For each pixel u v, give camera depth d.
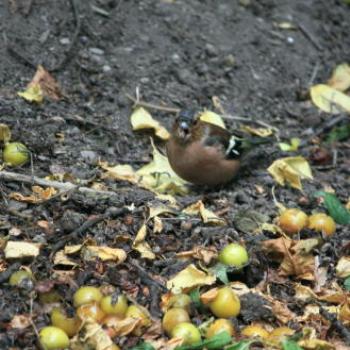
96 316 8.18
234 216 10.95
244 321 8.80
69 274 8.97
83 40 14.04
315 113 14.65
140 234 9.62
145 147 12.61
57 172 11.14
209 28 15.32
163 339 8.27
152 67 14.17
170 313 8.32
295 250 9.79
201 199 11.24
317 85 15.04
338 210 11.23
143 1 15.19
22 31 13.68
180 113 11.29
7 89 12.77
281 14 16.55
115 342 8.04
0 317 8.18
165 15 15.12
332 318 8.94
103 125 12.66
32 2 14.09
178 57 14.55
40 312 8.34
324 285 9.80
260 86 14.87
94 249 9.23
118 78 13.73
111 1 14.81
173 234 10.13
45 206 10.05
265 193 12.02
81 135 12.34
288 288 9.59
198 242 10.04
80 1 14.50
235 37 15.42
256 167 12.76
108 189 10.97
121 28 14.52
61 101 12.98
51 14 14.12
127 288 8.88
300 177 12.61
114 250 9.23
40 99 12.61
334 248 10.46
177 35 14.88
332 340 8.73
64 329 8.05
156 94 13.73
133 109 13.26
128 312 8.33
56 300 8.50
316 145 13.84
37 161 11.35
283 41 15.93
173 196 11.41
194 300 8.77
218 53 14.95
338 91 15.12
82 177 11.19
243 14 16.03
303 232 10.55
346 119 14.39
